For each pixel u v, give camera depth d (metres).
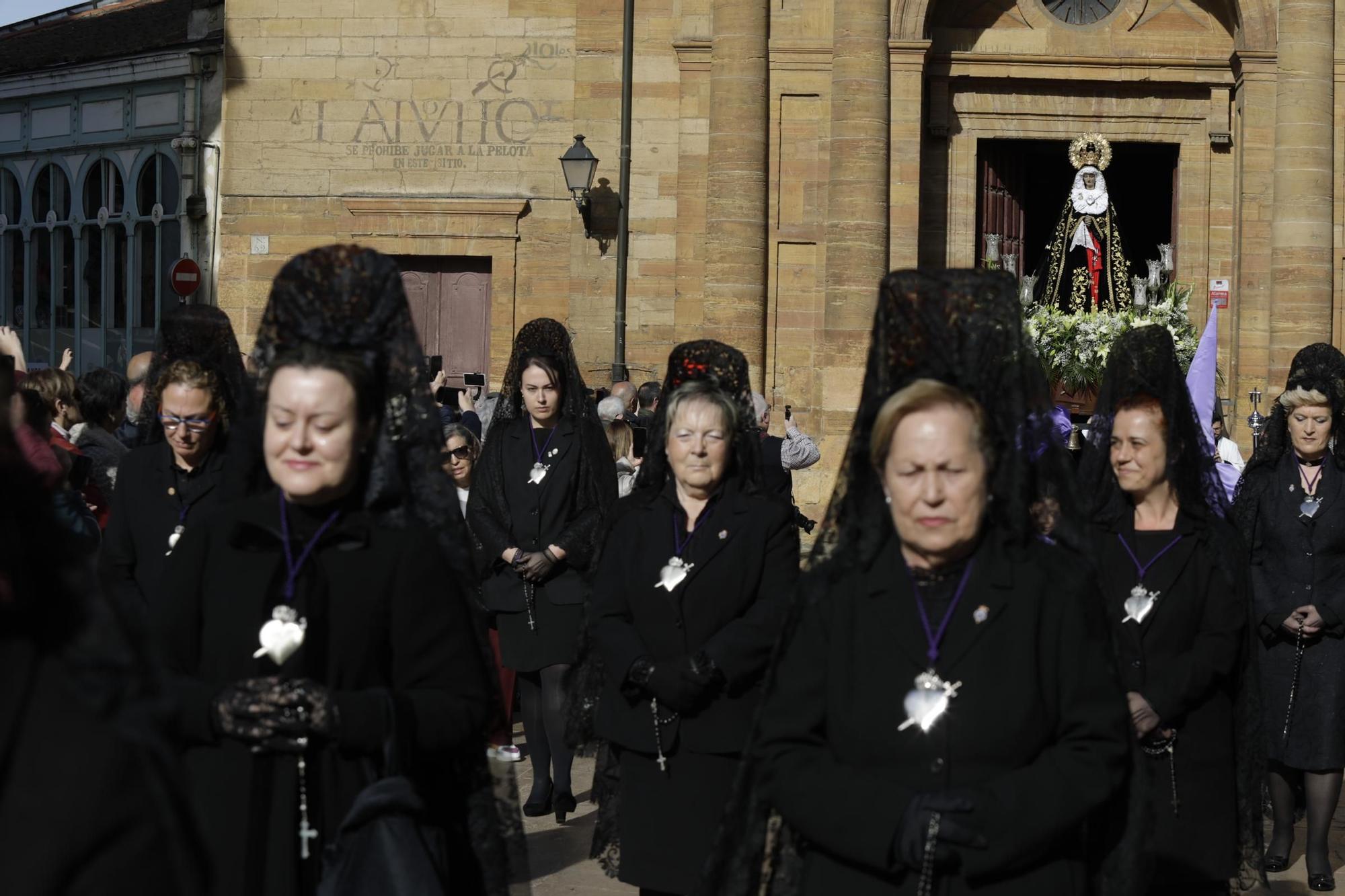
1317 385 7.73
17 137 27.73
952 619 3.78
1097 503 5.97
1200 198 22.53
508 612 8.93
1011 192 23.38
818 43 21.52
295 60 23.25
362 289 3.92
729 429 6.34
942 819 3.58
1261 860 5.84
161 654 3.81
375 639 3.85
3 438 2.16
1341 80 21.56
